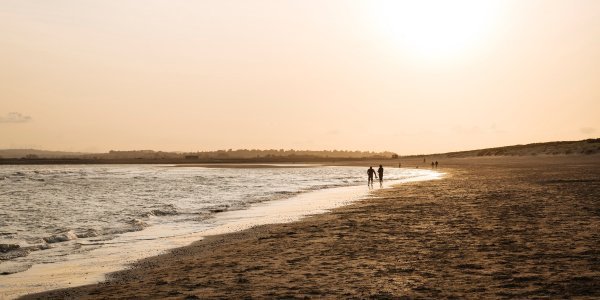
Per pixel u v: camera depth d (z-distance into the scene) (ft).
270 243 44.80
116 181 189.06
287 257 37.27
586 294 23.50
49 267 37.93
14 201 104.42
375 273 30.37
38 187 155.74
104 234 55.31
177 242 48.49
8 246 45.91
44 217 74.43
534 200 71.77
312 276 30.37
